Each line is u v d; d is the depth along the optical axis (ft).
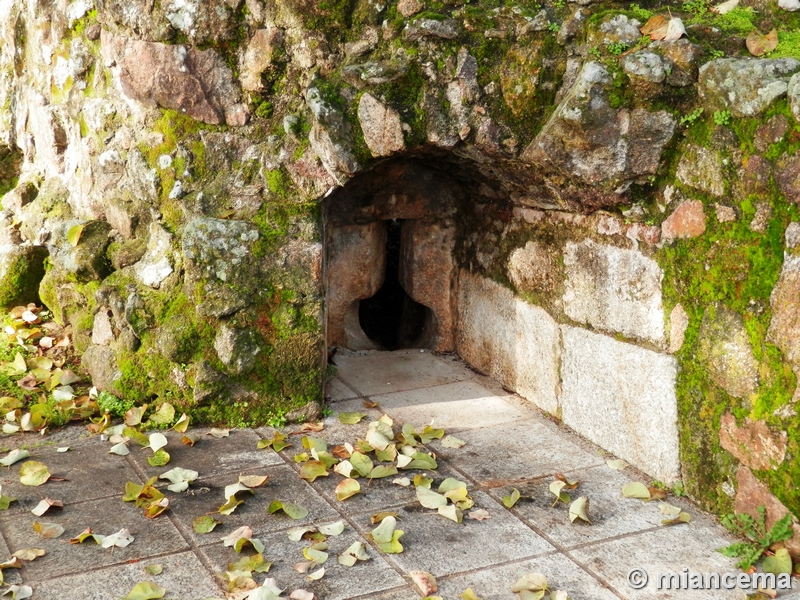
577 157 9.91
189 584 8.08
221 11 11.55
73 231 12.87
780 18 9.74
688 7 10.26
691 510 9.69
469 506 9.69
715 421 9.36
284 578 8.22
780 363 8.44
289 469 10.80
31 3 14.94
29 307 14.80
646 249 10.26
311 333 12.22
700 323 9.48
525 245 12.94
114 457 10.98
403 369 14.93
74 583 8.05
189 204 12.10
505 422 12.48
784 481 8.45
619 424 11.03
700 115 9.32
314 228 12.11
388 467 10.66
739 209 8.89
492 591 8.05
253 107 11.93
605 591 8.07
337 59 11.46
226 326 11.95
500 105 10.88
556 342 12.34
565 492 10.11
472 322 14.90
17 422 11.84
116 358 12.28
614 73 9.48
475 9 10.75
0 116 17.39
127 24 11.89
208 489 10.15
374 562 8.54
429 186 14.89
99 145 12.99
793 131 8.13
